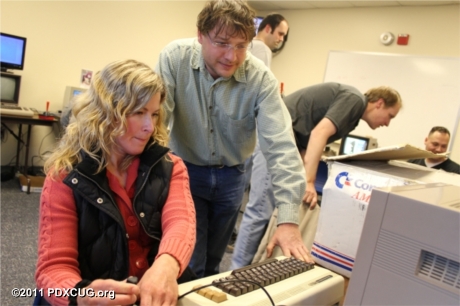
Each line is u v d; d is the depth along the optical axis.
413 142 4.76
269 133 1.35
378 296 0.63
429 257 0.59
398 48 4.88
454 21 4.48
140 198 0.98
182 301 0.72
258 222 1.94
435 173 1.09
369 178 0.98
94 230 0.93
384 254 0.63
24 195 3.49
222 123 1.46
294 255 1.06
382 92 2.04
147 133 0.93
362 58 5.12
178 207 1.00
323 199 1.06
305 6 5.48
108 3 4.56
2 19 3.84
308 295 0.79
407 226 0.60
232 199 1.64
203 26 1.21
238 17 1.16
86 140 0.93
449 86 4.52
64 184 0.91
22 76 4.08
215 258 1.78
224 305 0.69
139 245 1.00
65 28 4.28
